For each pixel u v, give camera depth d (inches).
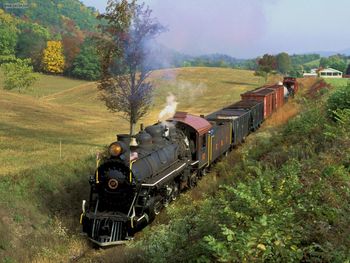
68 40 4909.0
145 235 478.6
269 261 274.1
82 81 4298.7
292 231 287.1
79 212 572.1
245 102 1258.6
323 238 295.6
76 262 445.1
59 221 531.5
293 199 351.9
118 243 486.0
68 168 690.8
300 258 265.7
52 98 2874.0
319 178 388.2
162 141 619.2
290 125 759.7
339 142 520.1
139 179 513.7
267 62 3324.3
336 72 5036.9
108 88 879.1
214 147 789.2
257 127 1226.6
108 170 516.4
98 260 436.1
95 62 4345.5
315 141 600.7
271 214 294.7
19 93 2522.1
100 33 884.6
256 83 3193.9
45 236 490.3
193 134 707.4
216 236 319.6
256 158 705.6
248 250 260.7
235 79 3373.5
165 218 545.3
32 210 528.7
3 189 557.0
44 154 846.5
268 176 400.8
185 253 324.5
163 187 570.6
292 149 594.6
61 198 590.9
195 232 359.3
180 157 657.6
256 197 327.0
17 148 915.4
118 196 512.7
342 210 323.0
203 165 727.7
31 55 4584.2
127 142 530.3
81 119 1711.4
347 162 458.6
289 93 2054.6
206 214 367.2
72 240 489.7
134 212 504.7
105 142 1118.4
